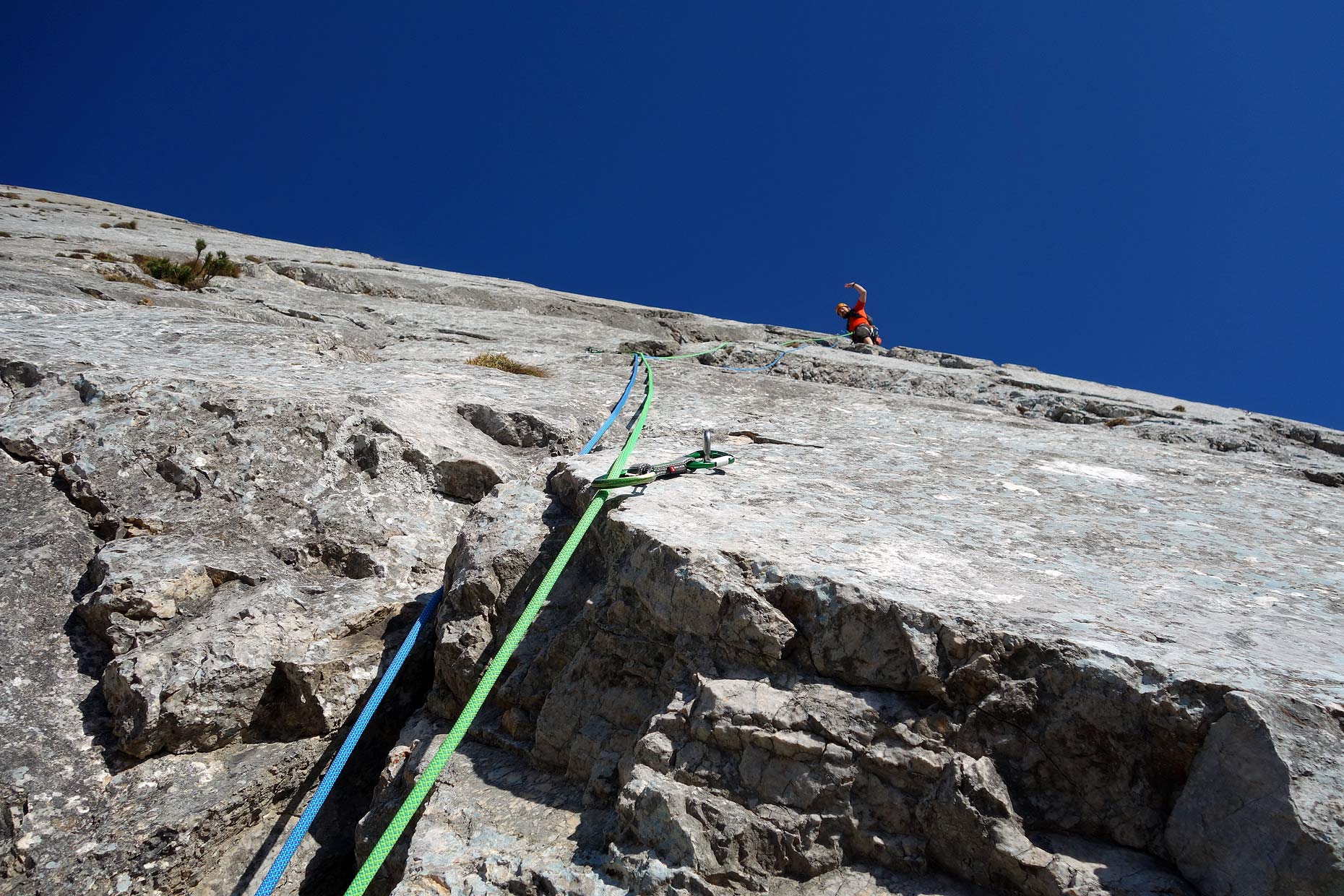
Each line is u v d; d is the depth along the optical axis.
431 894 3.03
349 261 22.17
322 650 4.59
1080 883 2.62
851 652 3.17
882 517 4.56
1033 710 2.91
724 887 2.88
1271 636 3.25
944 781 2.90
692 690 3.34
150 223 25.56
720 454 5.51
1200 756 2.66
